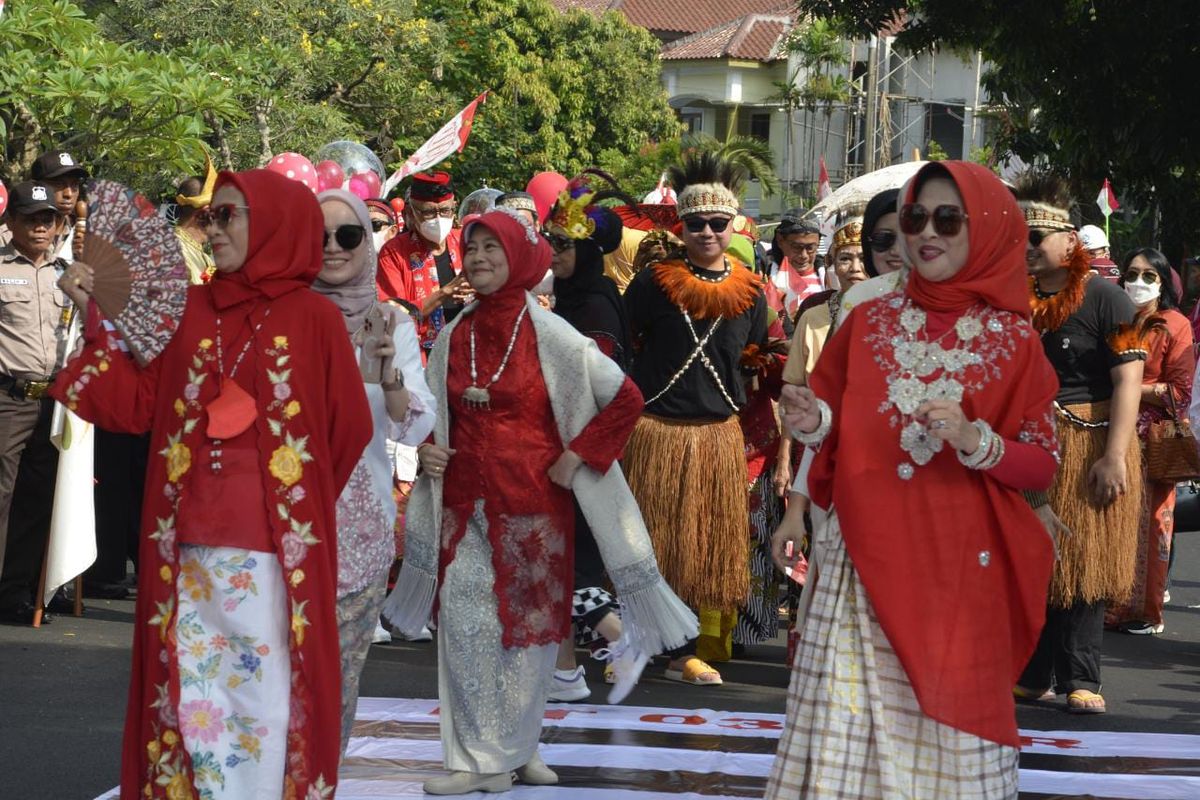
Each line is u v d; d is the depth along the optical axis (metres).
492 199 8.28
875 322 3.82
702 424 6.50
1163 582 8.56
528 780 4.98
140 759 3.80
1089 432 6.24
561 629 4.93
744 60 47.56
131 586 8.61
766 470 7.07
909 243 3.78
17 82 9.12
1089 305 6.21
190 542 3.73
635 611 5.06
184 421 3.78
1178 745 5.80
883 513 3.69
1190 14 12.60
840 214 6.97
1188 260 16.25
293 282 3.87
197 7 16.27
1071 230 6.22
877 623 3.68
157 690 3.76
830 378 3.88
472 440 4.92
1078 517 6.20
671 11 53.50
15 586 7.51
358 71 18.64
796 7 16.11
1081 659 6.41
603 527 4.98
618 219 6.20
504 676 4.87
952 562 3.67
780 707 6.27
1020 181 6.36
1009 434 3.72
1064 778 5.24
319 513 3.82
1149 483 8.41
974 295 3.76
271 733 3.74
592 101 35.06
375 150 19.22
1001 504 3.70
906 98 41.28
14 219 7.20
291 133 15.68
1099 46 12.99
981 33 14.18
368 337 4.27
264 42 16.08
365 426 3.95
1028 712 6.43
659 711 6.06
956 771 3.60
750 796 4.88
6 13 9.34
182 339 3.81
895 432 3.73
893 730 3.64
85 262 3.80
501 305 4.93
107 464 8.27
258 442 3.77
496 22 33.50
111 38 16.59
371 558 4.24
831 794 3.64
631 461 6.57
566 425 4.92
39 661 6.68
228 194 3.82
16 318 7.22
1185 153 13.15
